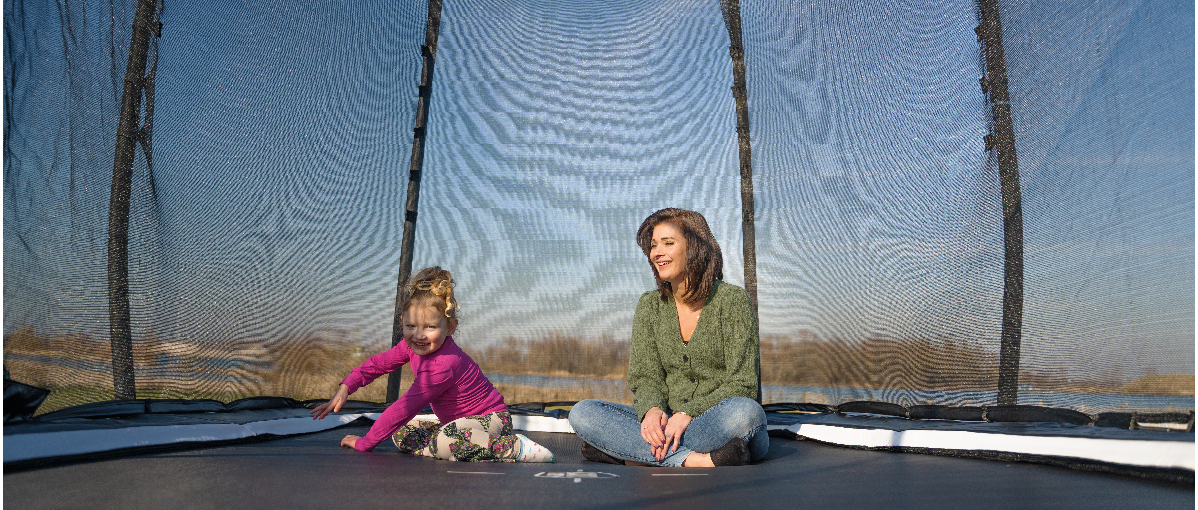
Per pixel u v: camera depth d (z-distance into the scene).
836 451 1.90
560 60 3.42
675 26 3.41
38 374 1.46
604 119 3.34
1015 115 1.95
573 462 1.76
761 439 1.66
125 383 1.73
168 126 1.93
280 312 2.41
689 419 1.66
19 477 1.09
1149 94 1.44
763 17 3.21
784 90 3.07
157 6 1.91
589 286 3.17
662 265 1.82
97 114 1.70
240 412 2.07
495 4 3.51
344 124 2.84
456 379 1.82
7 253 1.41
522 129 3.36
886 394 2.47
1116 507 0.96
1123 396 1.47
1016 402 1.87
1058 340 1.72
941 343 2.23
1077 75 1.68
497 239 3.25
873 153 2.60
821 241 2.82
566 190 3.27
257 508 0.88
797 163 2.97
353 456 1.54
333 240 2.72
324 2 2.73
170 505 0.89
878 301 2.54
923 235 2.34
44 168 1.53
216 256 2.11
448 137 3.39
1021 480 1.22
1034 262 1.84
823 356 2.78
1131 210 1.48
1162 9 1.41
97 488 1.01
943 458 1.65
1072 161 1.69
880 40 2.59
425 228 3.30
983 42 2.09
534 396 3.10
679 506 0.94
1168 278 1.37
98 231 1.68
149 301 1.84
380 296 3.04
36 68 1.52
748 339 1.79
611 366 3.08
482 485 1.10
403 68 3.30
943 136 2.26
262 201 2.33
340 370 2.76
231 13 2.20
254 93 2.30
